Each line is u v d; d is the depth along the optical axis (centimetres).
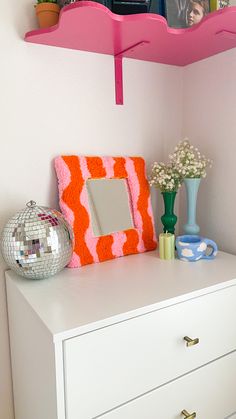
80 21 88
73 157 112
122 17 88
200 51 117
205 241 115
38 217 93
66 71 111
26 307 86
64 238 95
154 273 103
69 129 113
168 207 124
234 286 98
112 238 117
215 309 95
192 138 136
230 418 106
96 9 82
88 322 72
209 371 97
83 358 72
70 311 78
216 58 121
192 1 104
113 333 76
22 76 103
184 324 89
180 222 141
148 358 83
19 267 91
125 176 122
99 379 75
